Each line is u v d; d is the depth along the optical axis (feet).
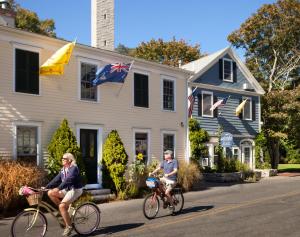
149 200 40.29
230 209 45.91
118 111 64.85
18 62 52.54
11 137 51.24
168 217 40.93
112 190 59.36
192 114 91.04
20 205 46.39
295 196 57.16
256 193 62.28
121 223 38.11
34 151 53.62
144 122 69.26
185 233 33.14
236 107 103.24
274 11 126.52
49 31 129.39
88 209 33.06
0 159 48.39
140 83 69.10
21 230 29.55
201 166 88.12
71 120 57.98
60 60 52.80
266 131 111.24
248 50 135.64
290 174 109.29
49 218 41.98
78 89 59.26
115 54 64.49
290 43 131.75
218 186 75.36
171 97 75.46
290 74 139.33
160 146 72.23
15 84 52.03
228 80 101.65
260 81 138.00
